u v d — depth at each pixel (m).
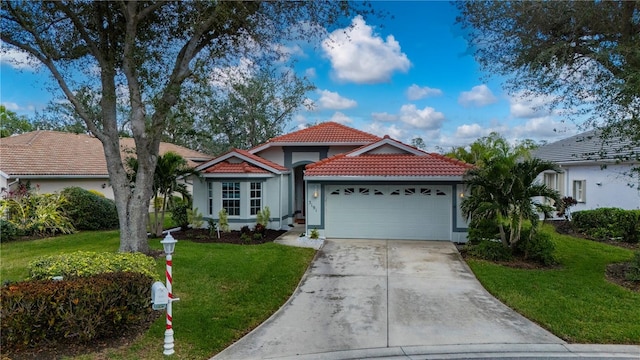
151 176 11.93
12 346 5.54
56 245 13.80
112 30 11.66
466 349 5.92
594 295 8.08
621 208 15.73
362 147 16.52
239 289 8.62
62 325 5.64
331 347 6.02
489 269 10.20
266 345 6.09
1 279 9.15
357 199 15.01
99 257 7.46
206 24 11.19
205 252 12.09
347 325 6.86
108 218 18.33
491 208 10.82
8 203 15.88
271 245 13.39
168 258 5.89
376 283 9.27
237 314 7.24
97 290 5.79
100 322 5.82
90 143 26.17
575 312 7.21
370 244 13.74
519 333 6.48
